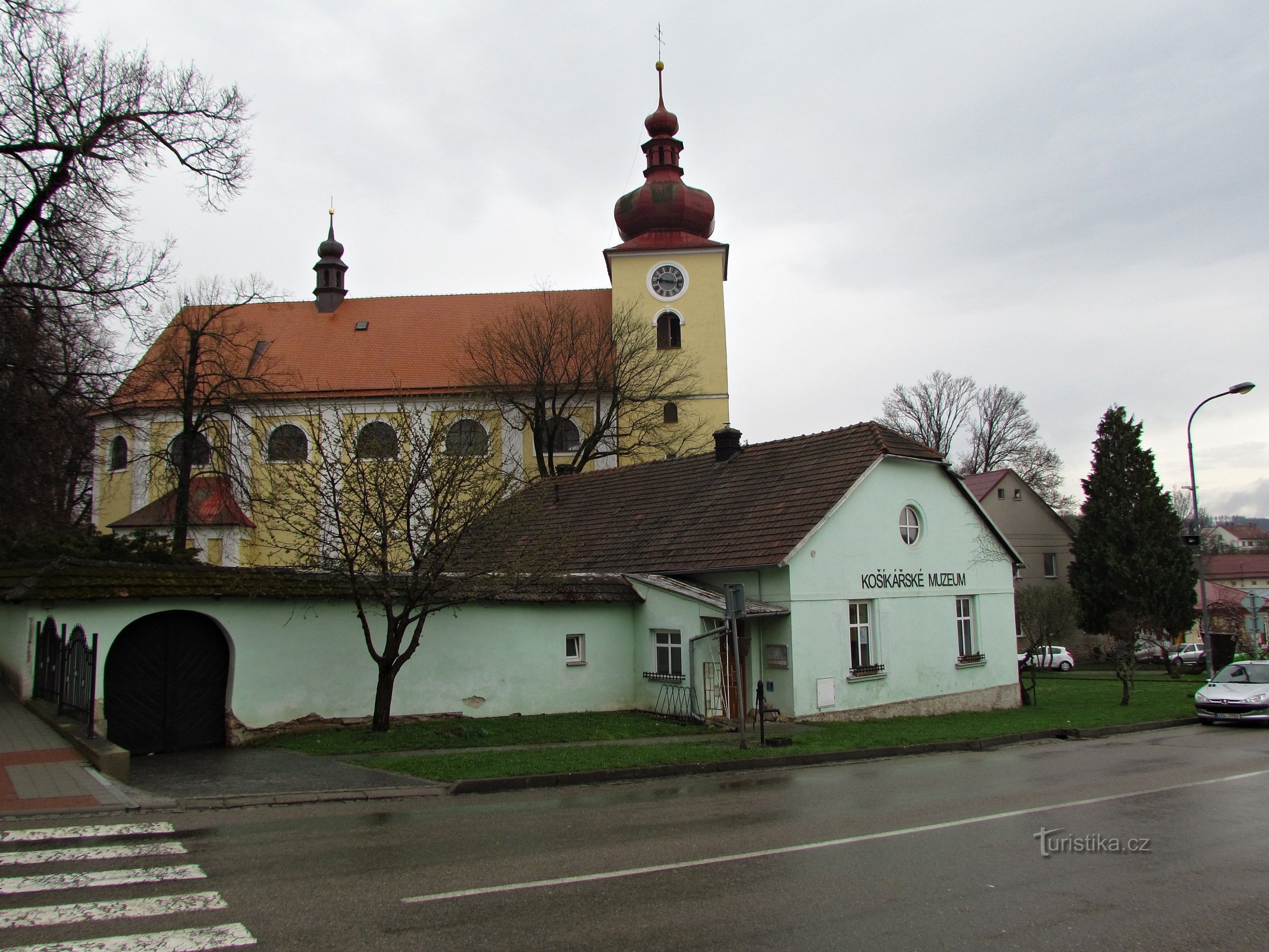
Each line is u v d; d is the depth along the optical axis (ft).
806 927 20.97
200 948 19.51
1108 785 41.68
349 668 56.34
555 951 19.34
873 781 43.42
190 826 31.71
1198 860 27.40
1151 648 159.43
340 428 59.00
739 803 37.04
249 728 51.78
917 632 75.82
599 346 146.41
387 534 53.31
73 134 76.54
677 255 158.30
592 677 67.21
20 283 75.31
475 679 61.57
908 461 76.43
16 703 54.90
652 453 147.33
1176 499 313.32
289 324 162.40
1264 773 46.01
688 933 20.49
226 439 110.93
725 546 72.02
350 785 39.60
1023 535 181.98
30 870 25.53
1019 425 216.13
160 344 124.88
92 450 94.53
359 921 21.20
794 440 81.61
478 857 27.25
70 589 46.60
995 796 38.70
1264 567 269.03
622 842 29.32
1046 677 129.80
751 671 68.44
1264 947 20.03
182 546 91.25
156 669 49.73
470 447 58.49
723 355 155.84
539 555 62.08
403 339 159.74
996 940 20.29
